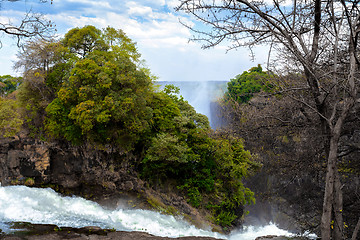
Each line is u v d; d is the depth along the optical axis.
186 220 27.53
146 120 29.20
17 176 26.94
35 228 16.17
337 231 4.81
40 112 29.30
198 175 31.78
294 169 8.64
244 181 37.88
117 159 29.67
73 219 21.02
